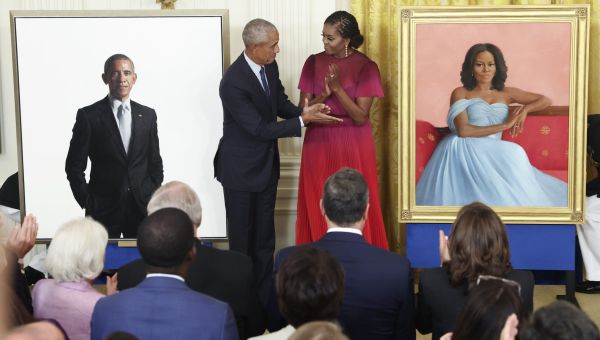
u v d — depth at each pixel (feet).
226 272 11.72
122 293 9.39
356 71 19.56
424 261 19.71
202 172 20.11
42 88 19.92
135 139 20.03
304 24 22.36
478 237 11.35
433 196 19.34
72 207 20.25
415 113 19.26
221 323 9.19
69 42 19.79
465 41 19.02
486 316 8.87
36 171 20.13
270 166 19.48
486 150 19.12
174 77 19.88
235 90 18.81
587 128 20.77
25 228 13.58
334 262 9.31
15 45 19.76
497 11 18.89
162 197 12.10
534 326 7.22
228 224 19.84
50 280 11.46
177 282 9.45
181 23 19.72
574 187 19.02
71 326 11.19
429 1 21.85
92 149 20.06
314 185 19.81
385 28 22.00
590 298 20.89
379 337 11.48
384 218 22.76
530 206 19.10
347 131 19.61
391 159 22.27
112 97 19.93
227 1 22.54
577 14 18.78
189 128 19.98
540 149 19.04
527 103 18.99
